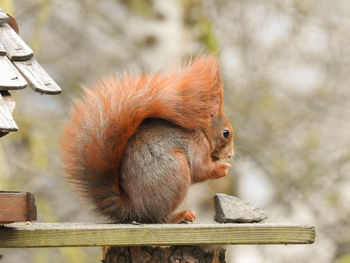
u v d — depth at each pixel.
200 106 6.11
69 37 15.66
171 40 13.44
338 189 14.60
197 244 5.63
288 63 15.49
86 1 14.73
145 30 13.56
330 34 15.55
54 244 5.46
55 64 14.66
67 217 13.07
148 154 5.93
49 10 14.23
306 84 15.59
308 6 15.54
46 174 12.23
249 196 14.99
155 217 5.97
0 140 10.46
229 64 15.40
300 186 14.45
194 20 13.70
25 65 5.63
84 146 6.05
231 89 14.49
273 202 14.59
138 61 14.07
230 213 6.26
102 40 15.60
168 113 5.97
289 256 14.77
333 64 15.56
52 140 12.42
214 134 6.42
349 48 15.58
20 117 12.38
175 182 5.89
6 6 9.90
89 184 6.11
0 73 5.34
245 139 14.22
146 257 6.02
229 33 15.25
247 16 15.30
